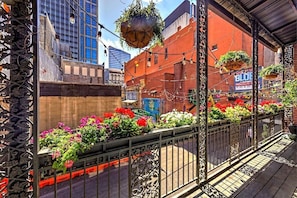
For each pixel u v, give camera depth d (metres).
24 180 1.20
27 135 1.21
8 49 1.16
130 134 1.78
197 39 2.57
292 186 2.59
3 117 1.15
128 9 1.73
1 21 1.14
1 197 1.13
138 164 1.88
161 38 1.87
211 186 2.58
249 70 6.88
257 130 4.16
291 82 4.99
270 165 3.34
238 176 2.89
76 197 2.68
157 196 2.07
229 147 3.22
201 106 2.60
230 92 7.30
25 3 1.20
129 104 11.34
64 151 1.33
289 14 3.78
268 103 5.34
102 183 3.13
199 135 2.57
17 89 1.18
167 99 8.72
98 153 1.57
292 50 5.79
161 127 2.24
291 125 5.75
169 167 3.69
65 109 4.29
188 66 8.03
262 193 2.41
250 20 3.87
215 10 3.09
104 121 1.71
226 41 8.29
